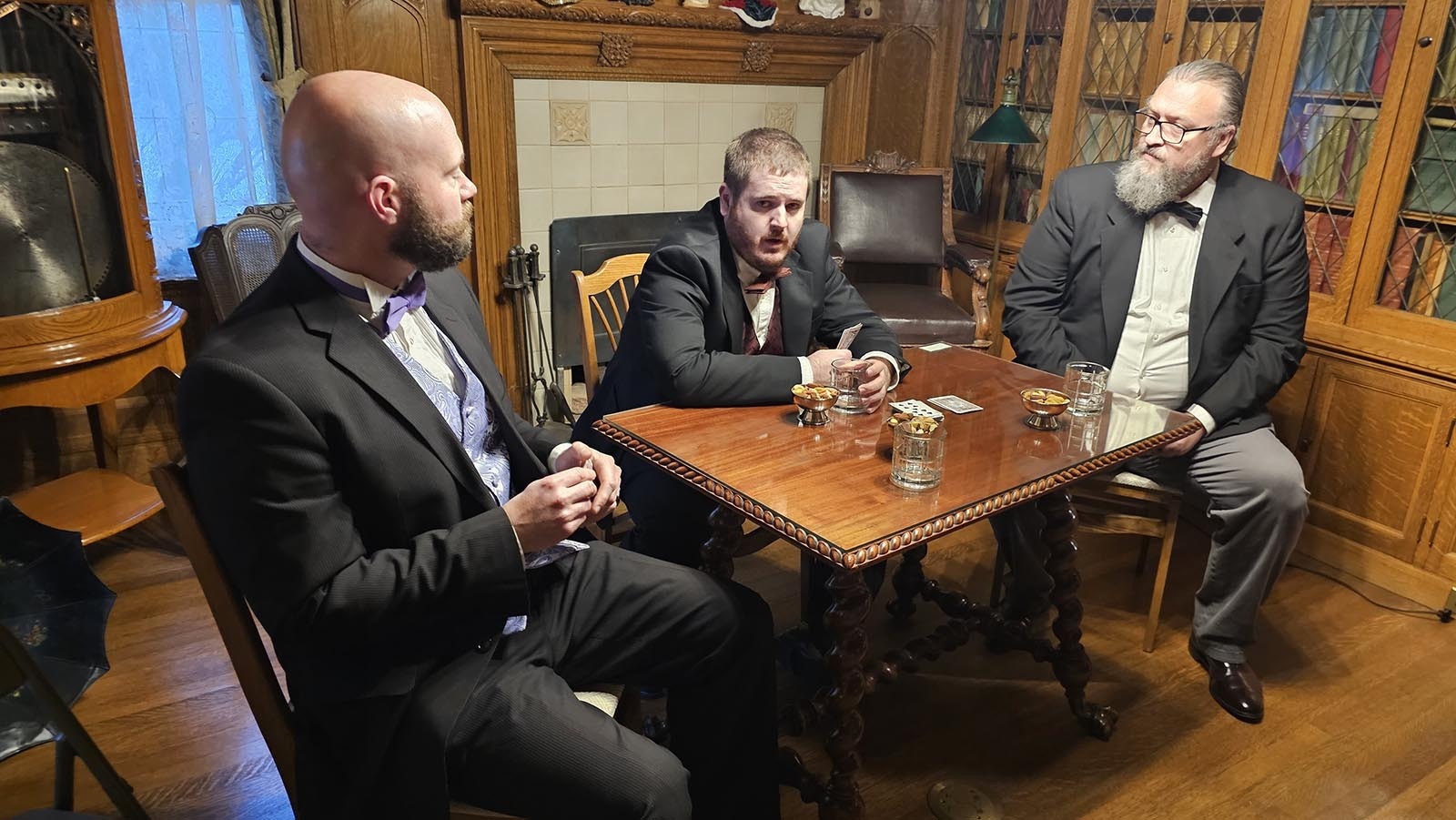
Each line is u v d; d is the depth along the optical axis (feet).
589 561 5.04
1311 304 8.80
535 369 11.97
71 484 7.67
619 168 11.79
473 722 4.09
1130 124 10.34
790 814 5.87
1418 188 7.95
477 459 4.75
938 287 12.41
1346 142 8.44
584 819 4.08
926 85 12.85
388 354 4.11
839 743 5.24
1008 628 6.83
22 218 7.07
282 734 4.13
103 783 3.89
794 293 6.50
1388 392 8.29
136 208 7.87
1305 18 8.52
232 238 7.26
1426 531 8.21
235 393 3.66
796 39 12.19
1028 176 11.87
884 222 11.99
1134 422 5.80
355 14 9.81
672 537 6.43
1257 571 6.84
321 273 4.09
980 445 5.36
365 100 3.81
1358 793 6.13
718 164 12.53
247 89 9.63
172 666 7.05
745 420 5.65
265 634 7.45
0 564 4.71
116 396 7.73
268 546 3.71
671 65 11.60
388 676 4.05
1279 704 6.99
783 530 4.42
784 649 7.16
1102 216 7.73
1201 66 7.21
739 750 5.10
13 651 3.57
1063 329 7.96
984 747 6.48
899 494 4.71
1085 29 10.63
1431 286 8.00
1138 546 9.30
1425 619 8.13
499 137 10.78
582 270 11.68
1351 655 7.61
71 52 7.18
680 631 4.90
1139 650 7.63
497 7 10.17
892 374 6.24
